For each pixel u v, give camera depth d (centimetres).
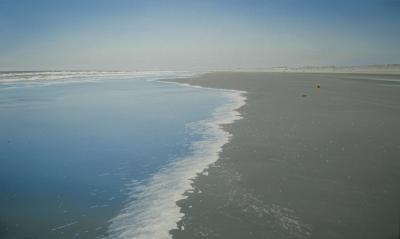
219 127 1196
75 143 1042
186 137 1064
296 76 4997
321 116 1355
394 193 591
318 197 580
